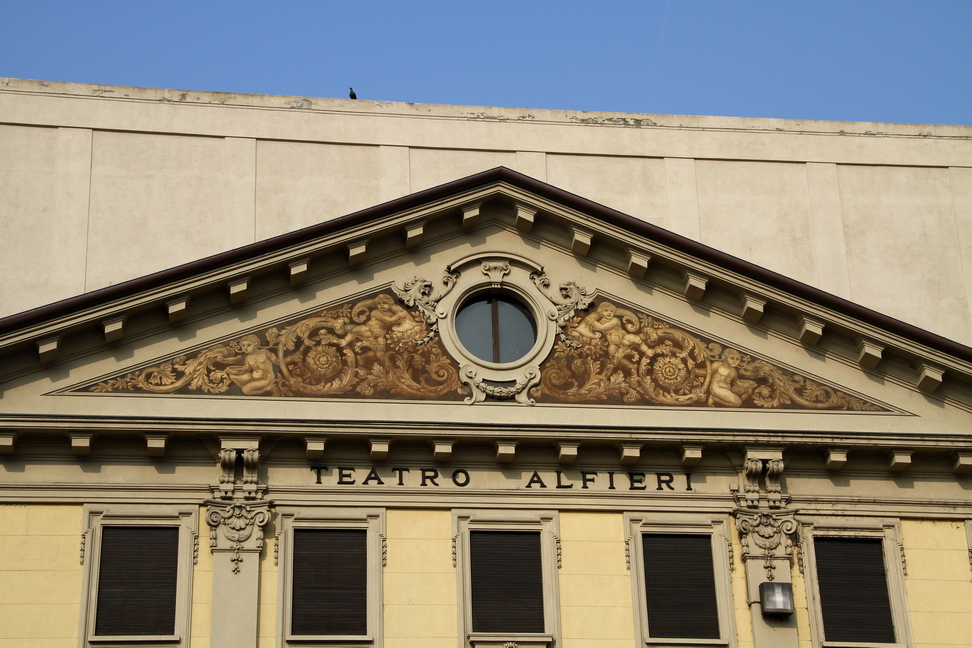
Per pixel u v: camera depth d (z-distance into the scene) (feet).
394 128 116.67
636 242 98.73
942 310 117.60
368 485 92.48
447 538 92.17
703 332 98.94
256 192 113.50
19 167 111.45
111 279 110.01
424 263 98.53
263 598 89.30
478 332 97.76
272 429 91.66
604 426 94.43
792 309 98.68
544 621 91.09
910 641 93.30
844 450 96.12
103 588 88.53
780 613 91.76
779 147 120.57
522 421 94.63
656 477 95.14
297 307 96.07
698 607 92.68
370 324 96.37
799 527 95.04
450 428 92.94
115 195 111.96
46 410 90.84
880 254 118.62
